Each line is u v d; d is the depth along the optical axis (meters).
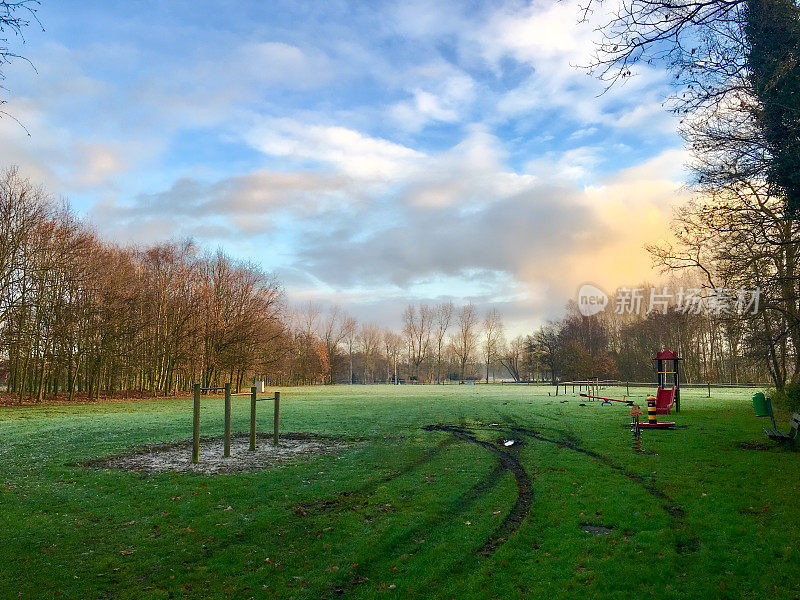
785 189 14.30
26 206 37.81
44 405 37.50
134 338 47.72
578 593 7.09
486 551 8.64
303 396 49.31
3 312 35.59
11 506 11.08
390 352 130.00
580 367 73.38
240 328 54.59
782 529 8.81
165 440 19.80
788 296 18.23
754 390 48.69
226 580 7.74
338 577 7.78
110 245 49.19
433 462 15.24
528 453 16.34
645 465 13.88
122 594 7.32
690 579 7.37
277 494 11.88
